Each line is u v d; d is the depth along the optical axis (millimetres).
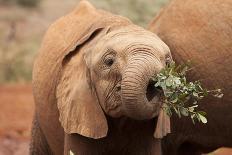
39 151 12766
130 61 9766
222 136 12492
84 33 11344
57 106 11375
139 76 9594
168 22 12469
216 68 12078
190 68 12148
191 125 12469
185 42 12211
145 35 10297
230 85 12078
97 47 10453
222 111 12227
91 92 10477
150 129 10695
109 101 10219
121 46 10086
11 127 19891
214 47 12078
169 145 12664
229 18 12055
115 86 10148
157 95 9914
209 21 12156
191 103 12156
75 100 10602
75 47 10992
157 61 9789
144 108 9680
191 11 12320
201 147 12781
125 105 9703
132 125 10641
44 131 12055
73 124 10602
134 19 19969
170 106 10117
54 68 11586
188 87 10227
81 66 10742
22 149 17578
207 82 12148
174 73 9945
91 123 10453
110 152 10938
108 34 10562
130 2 20344
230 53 12008
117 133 10781
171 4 12633
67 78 10930
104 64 10234
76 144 10812
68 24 12062
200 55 12133
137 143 10852
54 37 12031
